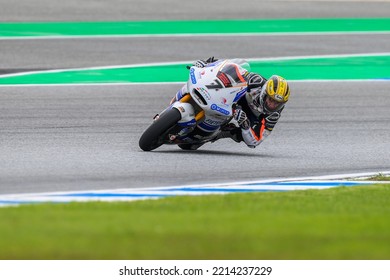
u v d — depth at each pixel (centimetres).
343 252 2184
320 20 9112
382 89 6094
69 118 4950
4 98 5425
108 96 5619
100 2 9706
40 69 6406
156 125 4097
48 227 2397
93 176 3653
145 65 6700
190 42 7675
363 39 8106
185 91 4106
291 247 2209
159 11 9300
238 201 3067
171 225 2441
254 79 4119
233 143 4569
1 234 2303
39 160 3925
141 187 3481
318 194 3316
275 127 4950
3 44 7269
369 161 4238
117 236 2294
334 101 5678
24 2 9450
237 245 2219
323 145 4562
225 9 9594
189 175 3753
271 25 8700
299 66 6812
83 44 7425
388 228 2464
